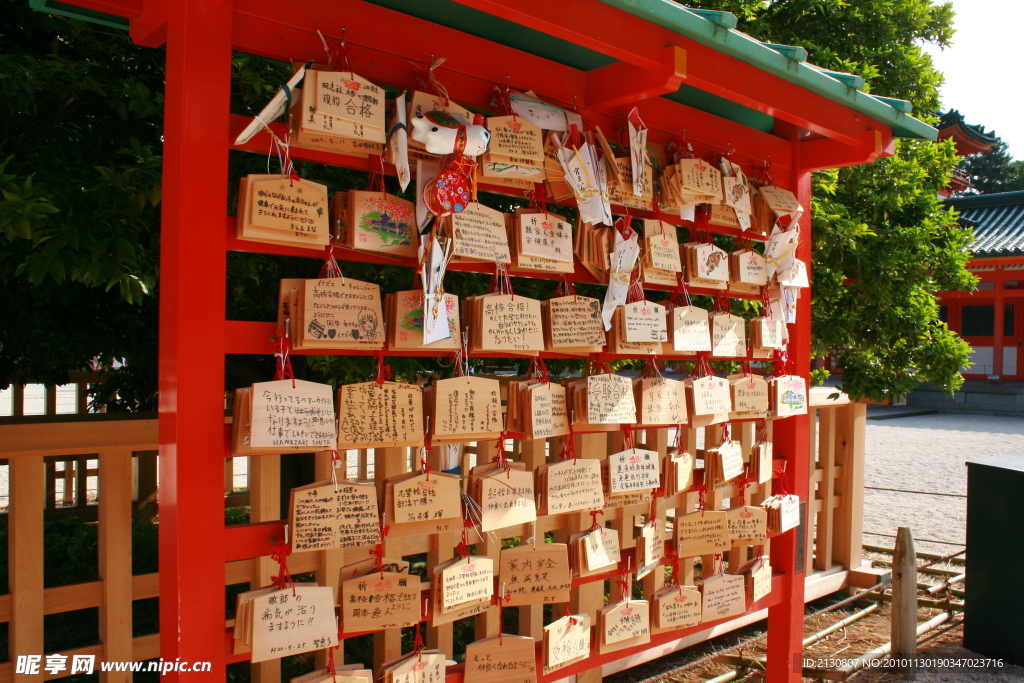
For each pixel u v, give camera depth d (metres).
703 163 2.26
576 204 2.11
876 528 5.72
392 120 1.63
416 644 1.77
